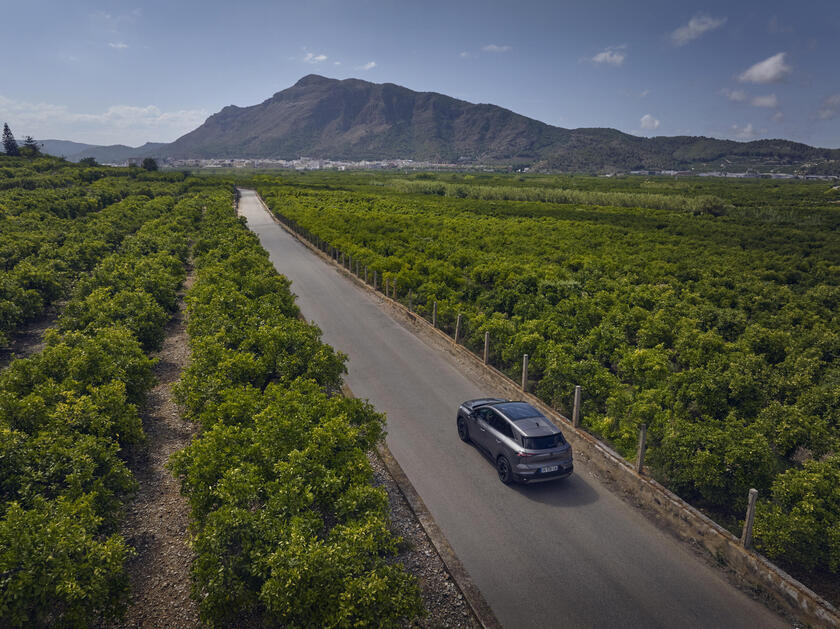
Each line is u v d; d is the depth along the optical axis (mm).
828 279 39406
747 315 29016
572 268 38812
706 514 12086
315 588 7844
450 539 11172
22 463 10102
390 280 33156
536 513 12242
